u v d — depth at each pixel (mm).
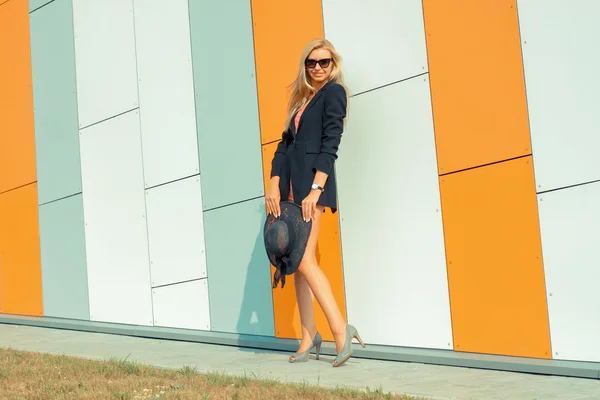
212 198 7672
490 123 5594
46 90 9711
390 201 6215
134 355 6711
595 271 5066
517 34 5438
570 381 4801
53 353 6949
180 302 8031
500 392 4508
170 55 8094
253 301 7285
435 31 5926
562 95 5211
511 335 5484
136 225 8516
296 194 5684
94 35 9000
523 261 5422
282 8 7016
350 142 6484
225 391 4566
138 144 8469
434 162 5938
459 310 5781
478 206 5668
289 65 6953
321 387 4590
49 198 9680
